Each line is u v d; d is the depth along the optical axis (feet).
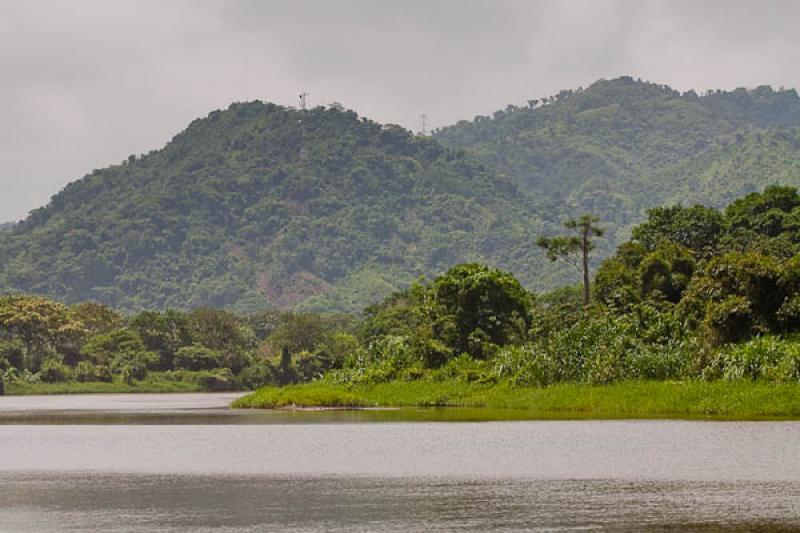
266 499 123.54
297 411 314.35
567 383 300.81
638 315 339.36
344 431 213.25
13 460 167.63
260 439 199.21
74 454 176.24
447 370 364.79
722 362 266.16
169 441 198.70
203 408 364.38
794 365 248.32
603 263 458.50
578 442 178.91
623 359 291.17
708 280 313.32
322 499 123.03
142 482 139.13
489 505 117.08
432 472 145.38
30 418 295.48
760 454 157.79
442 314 421.18
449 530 103.50
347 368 395.55
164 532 104.37
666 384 270.46
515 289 427.74
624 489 126.72
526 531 102.32
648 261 406.21
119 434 219.61
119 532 104.42
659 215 502.79
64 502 122.62
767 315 293.43
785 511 110.73
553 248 482.28
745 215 487.20
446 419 244.22
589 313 391.24
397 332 616.80
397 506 117.50
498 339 412.36
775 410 233.14
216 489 131.95
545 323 407.64
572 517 109.09
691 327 311.06
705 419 223.30
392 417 259.19
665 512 110.83
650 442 176.24
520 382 317.63
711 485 128.88
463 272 429.79
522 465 150.71
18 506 119.96
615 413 252.62
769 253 411.34
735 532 100.27
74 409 370.53
